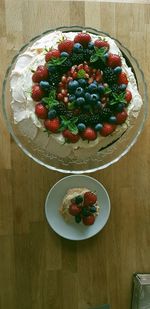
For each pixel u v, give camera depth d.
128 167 0.61
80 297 0.61
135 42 0.60
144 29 0.60
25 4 0.58
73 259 0.61
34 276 0.60
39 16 0.59
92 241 0.61
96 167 0.56
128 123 0.50
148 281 0.59
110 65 0.48
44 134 0.50
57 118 0.48
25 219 0.60
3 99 0.53
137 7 0.60
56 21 0.59
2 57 0.58
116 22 0.60
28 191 0.60
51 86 0.47
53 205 0.59
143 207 0.61
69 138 0.48
